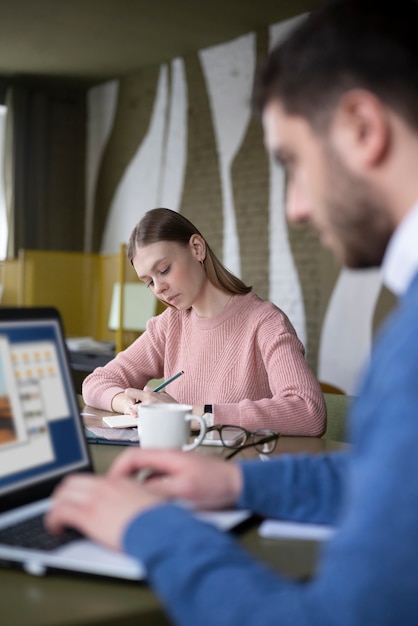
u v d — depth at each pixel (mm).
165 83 7227
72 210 8266
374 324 5297
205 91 6801
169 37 6512
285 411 1854
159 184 7297
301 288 5945
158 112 7301
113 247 7848
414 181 672
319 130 700
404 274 698
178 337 2316
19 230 7773
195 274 2162
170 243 2131
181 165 7059
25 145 7848
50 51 6961
